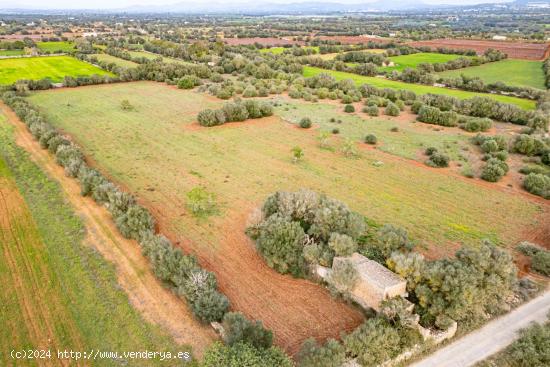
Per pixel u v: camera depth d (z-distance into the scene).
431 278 25.97
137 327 25.39
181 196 43.69
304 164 53.72
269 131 68.44
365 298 26.86
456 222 39.41
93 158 54.31
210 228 37.41
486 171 49.59
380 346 22.33
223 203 42.31
